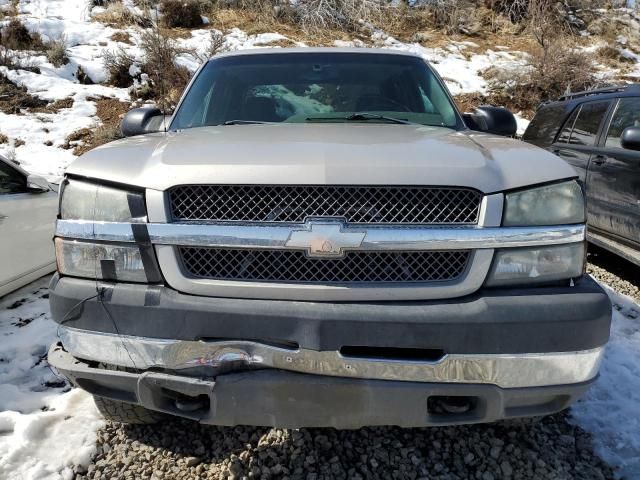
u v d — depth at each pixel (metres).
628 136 4.84
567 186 2.11
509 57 16.14
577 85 13.57
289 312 1.96
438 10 19.06
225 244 2.00
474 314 1.94
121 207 2.10
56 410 2.89
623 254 5.00
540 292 2.03
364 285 1.99
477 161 2.13
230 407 2.06
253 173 2.01
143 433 2.71
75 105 11.04
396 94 3.43
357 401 2.01
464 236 2.00
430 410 2.11
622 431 2.79
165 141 2.52
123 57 12.62
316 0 17.88
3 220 4.12
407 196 2.02
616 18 19.56
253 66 3.63
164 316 2.01
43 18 14.96
